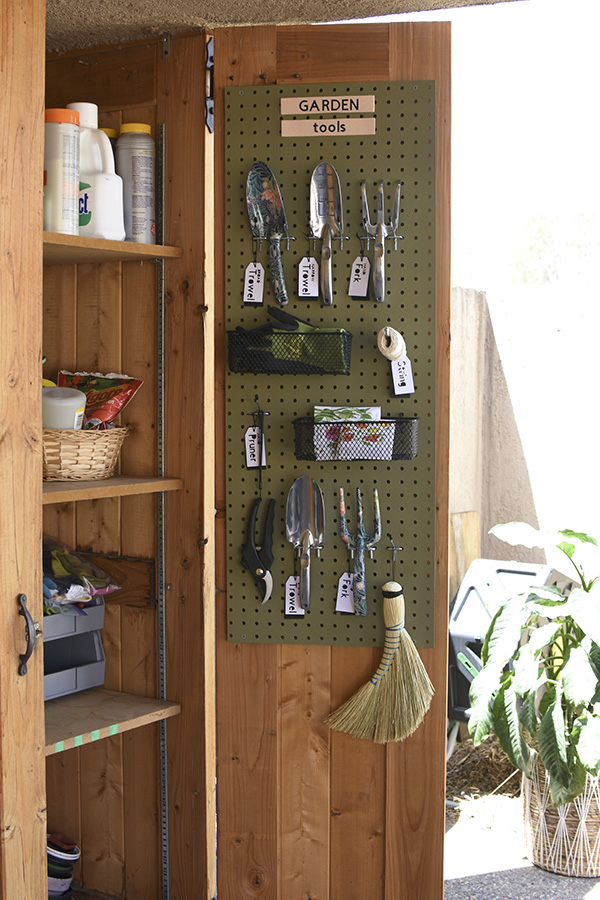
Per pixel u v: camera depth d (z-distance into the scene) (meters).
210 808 2.31
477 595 3.58
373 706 2.20
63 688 2.27
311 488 2.21
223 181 2.22
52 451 2.07
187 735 2.29
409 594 2.22
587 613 2.72
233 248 2.23
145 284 2.29
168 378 2.27
